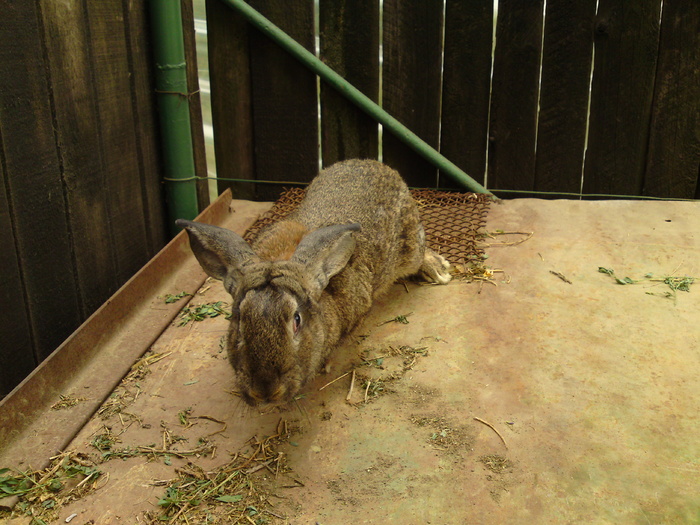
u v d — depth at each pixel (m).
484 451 0.73
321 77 1.30
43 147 0.88
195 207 1.25
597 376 0.84
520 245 1.17
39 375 0.79
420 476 0.70
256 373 0.67
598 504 0.66
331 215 0.95
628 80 1.29
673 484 0.68
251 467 0.72
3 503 0.66
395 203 1.02
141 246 1.16
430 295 1.04
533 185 1.39
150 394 0.84
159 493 0.69
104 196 1.03
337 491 0.69
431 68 1.33
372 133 1.37
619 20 1.25
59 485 0.69
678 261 1.10
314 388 0.84
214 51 1.33
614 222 1.24
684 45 1.25
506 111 1.34
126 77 1.08
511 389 0.82
